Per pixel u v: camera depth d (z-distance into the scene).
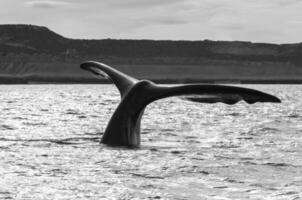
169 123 40.03
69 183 16.22
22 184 15.99
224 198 14.59
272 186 16.05
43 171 17.98
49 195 14.77
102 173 17.75
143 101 21.72
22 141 25.83
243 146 25.08
